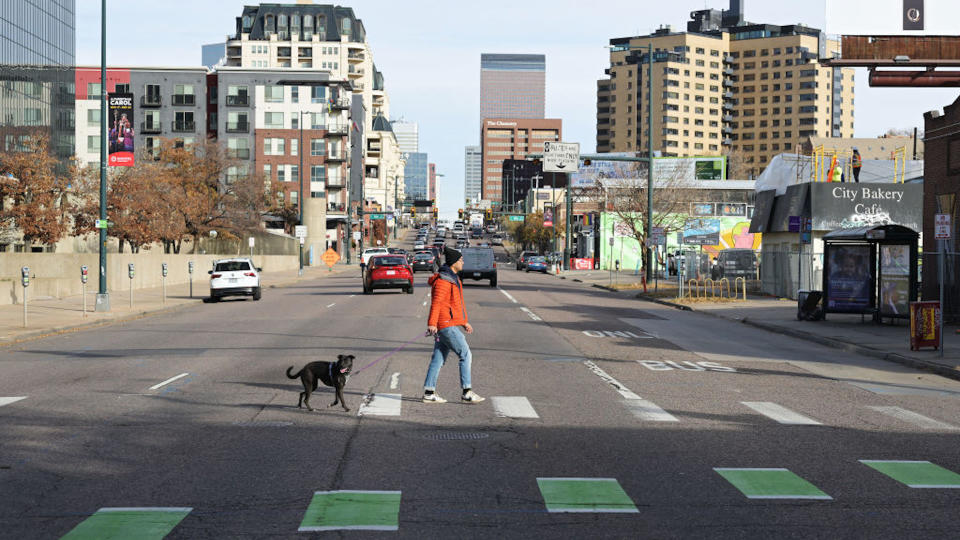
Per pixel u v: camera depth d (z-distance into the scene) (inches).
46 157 2039.9
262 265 2974.9
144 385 527.2
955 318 960.3
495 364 635.5
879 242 978.7
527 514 259.3
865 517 259.9
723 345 816.3
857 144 5073.8
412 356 676.1
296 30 6505.9
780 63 7790.4
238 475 303.9
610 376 583.5
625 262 3440.0
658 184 3053.6
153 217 2316.7
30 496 275.0
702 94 7800.2
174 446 352.2
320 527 244.2
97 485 289.3
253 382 540.7
